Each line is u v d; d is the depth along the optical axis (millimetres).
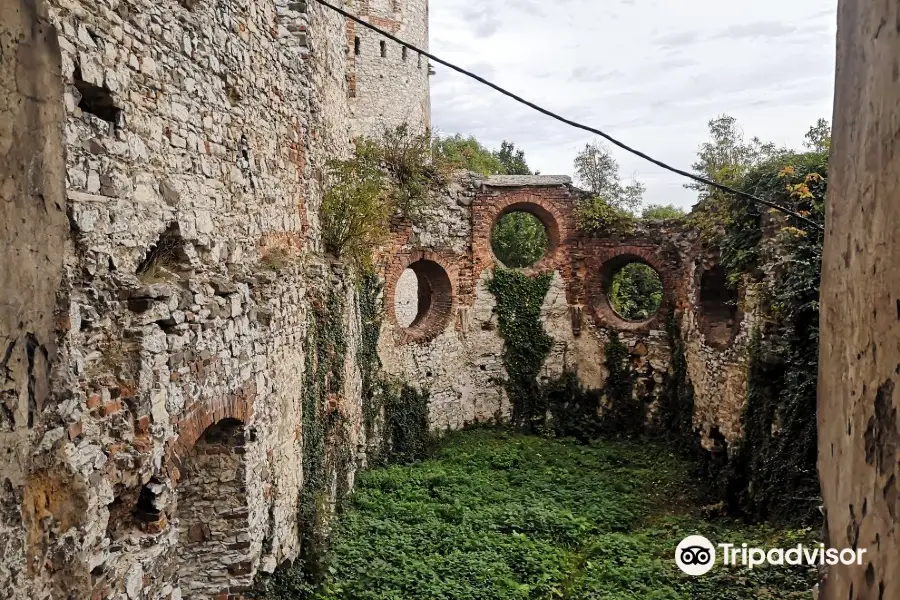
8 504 2764
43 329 2859
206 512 6371
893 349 1619
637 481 13227
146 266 5113
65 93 3908
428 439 15219
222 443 6426
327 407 10344
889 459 1624
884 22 1753
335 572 8320
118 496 4395
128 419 4402
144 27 4891
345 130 13844
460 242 16266
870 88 1853
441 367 15789
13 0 2535
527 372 16672
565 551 9891
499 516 10977
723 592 7930
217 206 6234
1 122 2465
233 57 6668
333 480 10266
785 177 10266
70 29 3988
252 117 7254
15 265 2613
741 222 11648
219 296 5949
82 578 3584
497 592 8242
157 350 4703
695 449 13992
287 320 8055
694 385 14352
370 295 13703
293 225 9031
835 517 2102
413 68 22984
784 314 9812
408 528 10164
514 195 16594
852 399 1941
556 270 16812
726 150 21172
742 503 10953
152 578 4633
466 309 16391
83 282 4094
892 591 1558
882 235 1715
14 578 2861
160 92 5125
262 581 6867
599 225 16359
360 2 21266
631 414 16219
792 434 9641
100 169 4285
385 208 12758
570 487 12867
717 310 14000
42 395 2922
